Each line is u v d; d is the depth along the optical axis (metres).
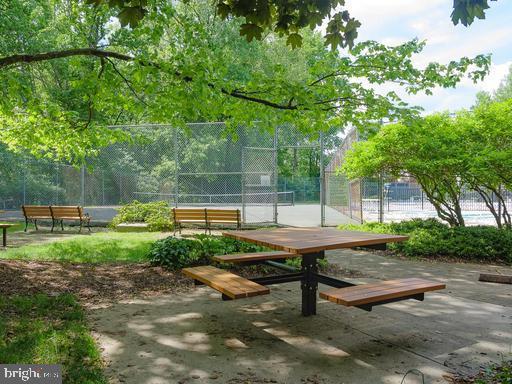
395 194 33.56
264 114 8.45
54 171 17.14
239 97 7.86
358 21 4.51
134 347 4.16
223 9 4.12
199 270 5.46
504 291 6.47
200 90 6.91
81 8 10.83
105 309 5.41
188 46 8.27
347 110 8.35
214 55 7.91
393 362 3.84
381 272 7.86
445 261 8.99
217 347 4.18
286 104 8.70
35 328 4.45
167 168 15.52
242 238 5.64
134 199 15.71
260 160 15.29
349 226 12.71
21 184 18.12
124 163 15.77
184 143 15.39
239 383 3.43
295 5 4.32
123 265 7.99
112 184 15.88
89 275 7.11
